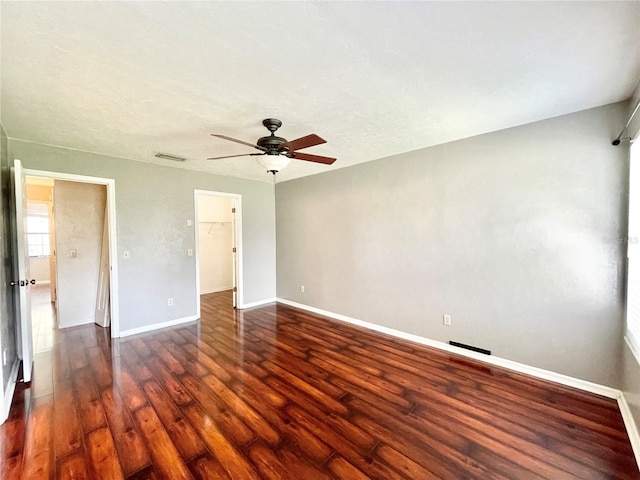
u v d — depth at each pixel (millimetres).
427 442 1854
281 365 2939
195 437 1901
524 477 1588
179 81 1897
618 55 1642
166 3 1233
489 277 2928
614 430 1942
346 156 3744
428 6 1271
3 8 1235
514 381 2584
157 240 4078
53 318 4590
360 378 2666
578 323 2441
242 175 4848
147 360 3062
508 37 1491
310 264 4898
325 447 1814
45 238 8305
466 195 3062
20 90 1981
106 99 2131
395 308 3748
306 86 1981
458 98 2170
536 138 2605
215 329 4039
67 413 2152
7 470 1634
